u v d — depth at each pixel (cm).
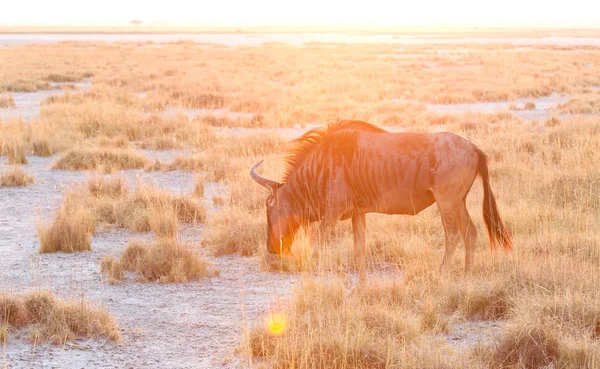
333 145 813
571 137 1758
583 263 800
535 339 610
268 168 1456
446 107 2848
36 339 671
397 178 795
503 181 1320
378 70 4581
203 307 782
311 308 715
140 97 3103
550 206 1099
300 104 2845
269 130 2102
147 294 830
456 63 5319
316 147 827
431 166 791
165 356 646
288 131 2205
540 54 6519
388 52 7281
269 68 4794
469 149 806
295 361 595
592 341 619
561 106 2714
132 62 5425
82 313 709
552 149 1602
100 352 654
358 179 802
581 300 675
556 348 601
